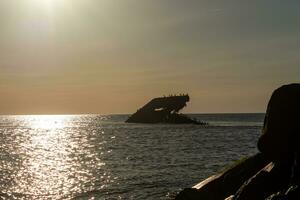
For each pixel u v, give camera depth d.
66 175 43.50
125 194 32.50
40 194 33.69
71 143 93.00
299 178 13.49
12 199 32.16
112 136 115.06
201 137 106.12
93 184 37.38
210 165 49.53
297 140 15.48
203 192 19.70
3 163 55.38
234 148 73.69
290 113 15.98
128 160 56.34
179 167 47.81
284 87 16.67
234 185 19.52
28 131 155.50
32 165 52.91
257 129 148.75
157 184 36.34
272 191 14.79
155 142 91.25
